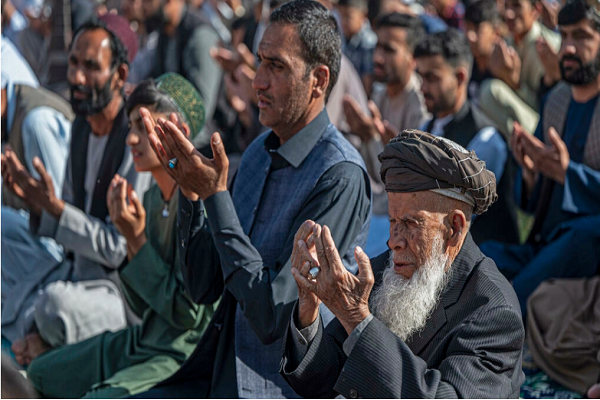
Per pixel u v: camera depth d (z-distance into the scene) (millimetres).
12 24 7988
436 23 7152
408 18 5375
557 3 6473
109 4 8320
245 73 5660
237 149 6285
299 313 2053
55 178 4383
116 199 3119
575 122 4242
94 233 3785
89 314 3732
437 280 1974
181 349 3162
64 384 3316
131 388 3016
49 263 4207
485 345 1893
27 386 1173
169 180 3215
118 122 3996
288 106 2662
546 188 4195
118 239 3799
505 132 5402
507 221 4547
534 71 5934
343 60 5457
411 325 2006
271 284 2436
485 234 4523
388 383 1815
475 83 6449
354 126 4738
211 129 6375
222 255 2506
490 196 2014
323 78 2688
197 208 2646
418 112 5387
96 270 3916
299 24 2631
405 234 1985
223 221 2494
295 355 2062
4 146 4336
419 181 1942
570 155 4246
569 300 3717
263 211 2736
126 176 3896
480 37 6125
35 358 3416
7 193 4531
